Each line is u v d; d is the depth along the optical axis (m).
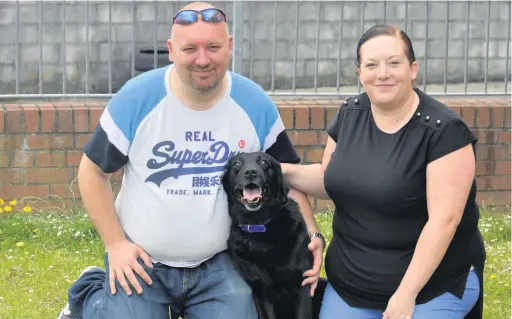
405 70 3.56
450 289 3.69
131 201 3.84
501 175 7.09
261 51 9.25
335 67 9.31
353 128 3.76
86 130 6.74
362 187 3.62
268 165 3.82
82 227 6.38
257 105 3.87
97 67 9.25
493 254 6.02
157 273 3.86
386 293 3.70
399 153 3.59
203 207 3.79
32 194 6.75
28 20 9.12
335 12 9.23
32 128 6.68
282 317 4.16
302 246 3.92
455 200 3.52
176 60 3.60
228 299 3.81
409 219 3.63
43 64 9.19
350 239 3.78
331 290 3.96
